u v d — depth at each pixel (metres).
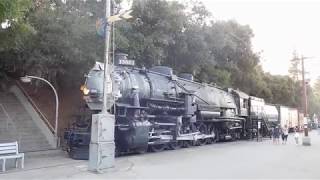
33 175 12.16
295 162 17.59
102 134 13.31
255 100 40.34
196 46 31.53
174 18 28.27
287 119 55.97
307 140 30.19
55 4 22.08
